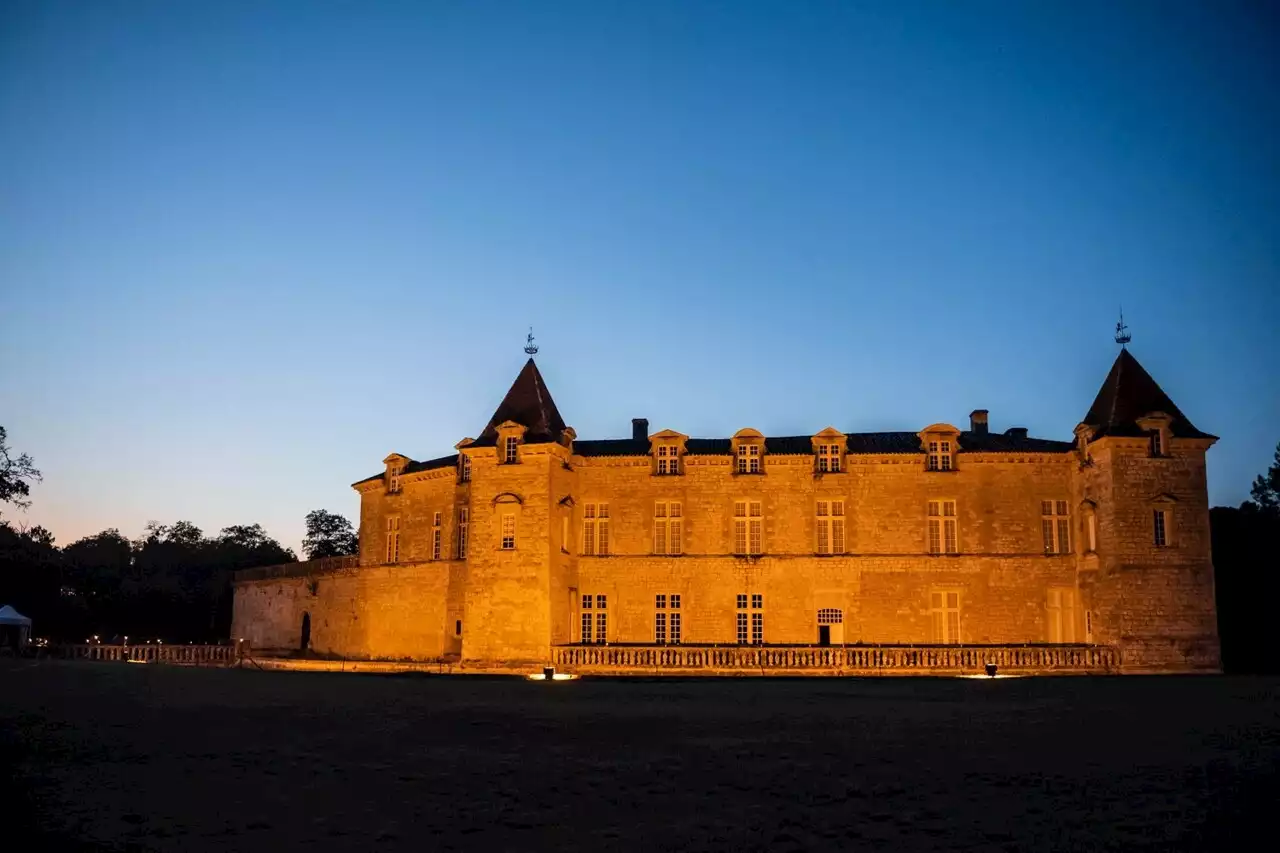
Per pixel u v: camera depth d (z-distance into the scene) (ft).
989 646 160.56
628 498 185.57
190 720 92.89
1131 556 162.91
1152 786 63.93
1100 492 168.45
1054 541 177.78
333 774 69.10
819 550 179.52
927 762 72.23
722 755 75.41
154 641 284.82
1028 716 97.09
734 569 180.45
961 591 176.14
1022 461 179.52
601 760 73.72
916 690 127.44
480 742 81.61
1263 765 69.67
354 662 172.96
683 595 181.06
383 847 52.49
